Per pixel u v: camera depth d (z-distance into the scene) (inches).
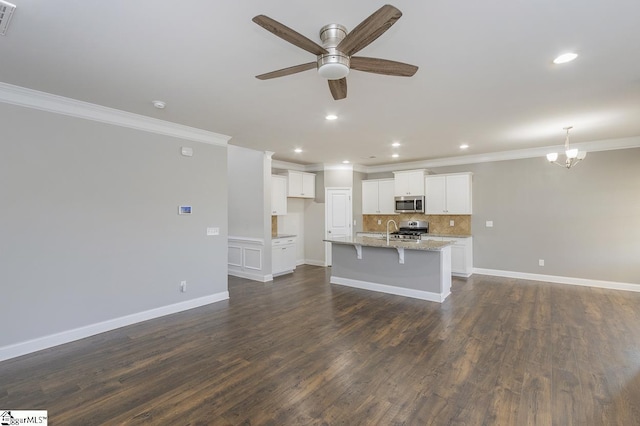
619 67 97.4
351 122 157.1
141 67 97.0
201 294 175.6
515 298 183.2
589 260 208.4
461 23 73.9
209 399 88.4
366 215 314.5
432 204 263.6
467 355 113.0
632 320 145.3
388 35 79.0
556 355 112.0
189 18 71.8
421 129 170.1
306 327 141.9
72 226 128.5
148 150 152.6
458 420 78.9
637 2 65.8
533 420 78.5
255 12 69.6
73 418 80.4
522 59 92.2
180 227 165.9
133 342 126.7
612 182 200.1
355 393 90.7
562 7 67.8
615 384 93.6
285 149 226.4
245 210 246.5
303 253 313.9
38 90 115.9
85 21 72.6
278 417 80.5
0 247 111.6
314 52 71.2
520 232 233.3
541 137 189.5
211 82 108.0
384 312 161.5
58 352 117.7
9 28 75.2
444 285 183.6
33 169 118.7
